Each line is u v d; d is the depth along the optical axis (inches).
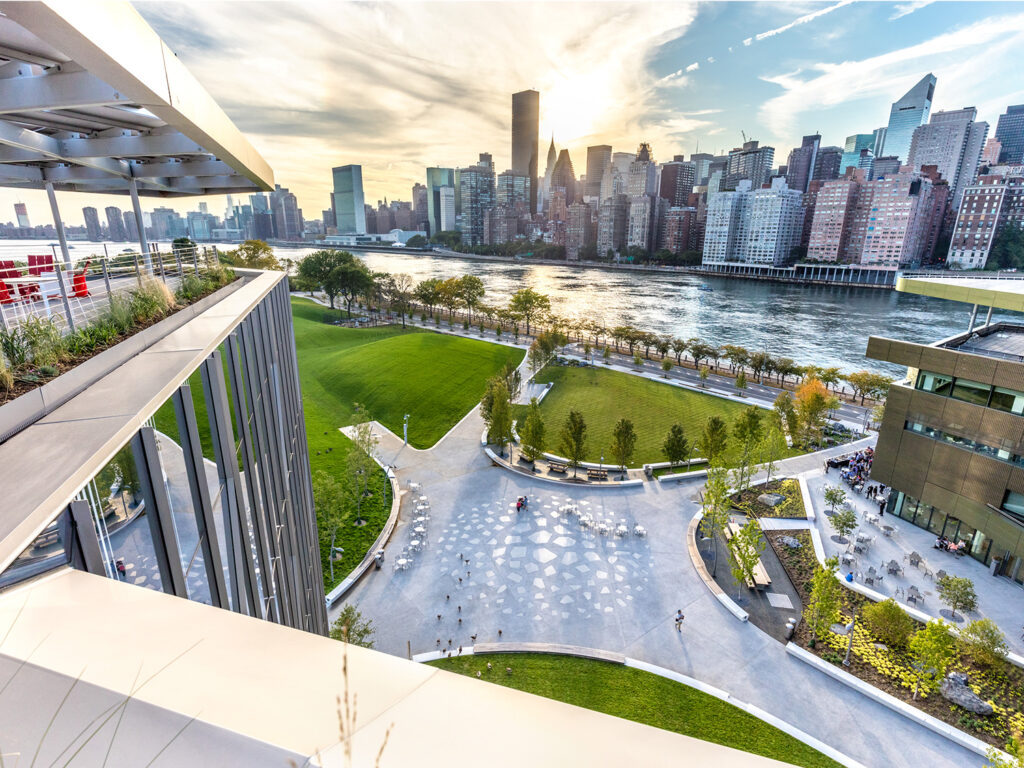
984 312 5920.3
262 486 520.7
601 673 992.9
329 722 68.6
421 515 1557.6
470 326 4613.7
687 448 1862.7
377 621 1144.8
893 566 1246.9
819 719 901.8
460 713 68.8
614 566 1327.5
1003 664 953.5
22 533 140.6
